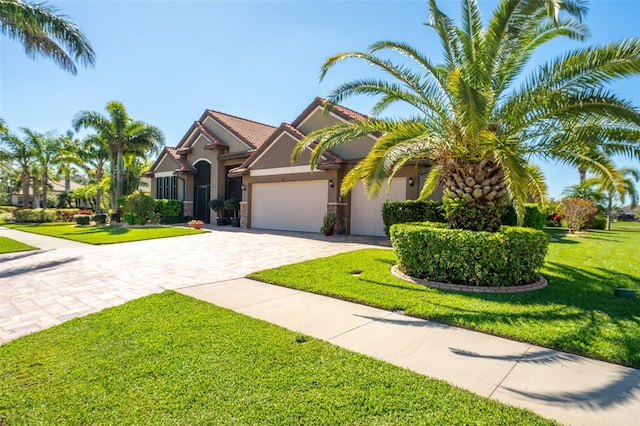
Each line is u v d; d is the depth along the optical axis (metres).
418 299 6.07
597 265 9.38
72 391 3.24
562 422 2.79
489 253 6.85
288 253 11.62
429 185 11.44
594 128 6.91
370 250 11.65
